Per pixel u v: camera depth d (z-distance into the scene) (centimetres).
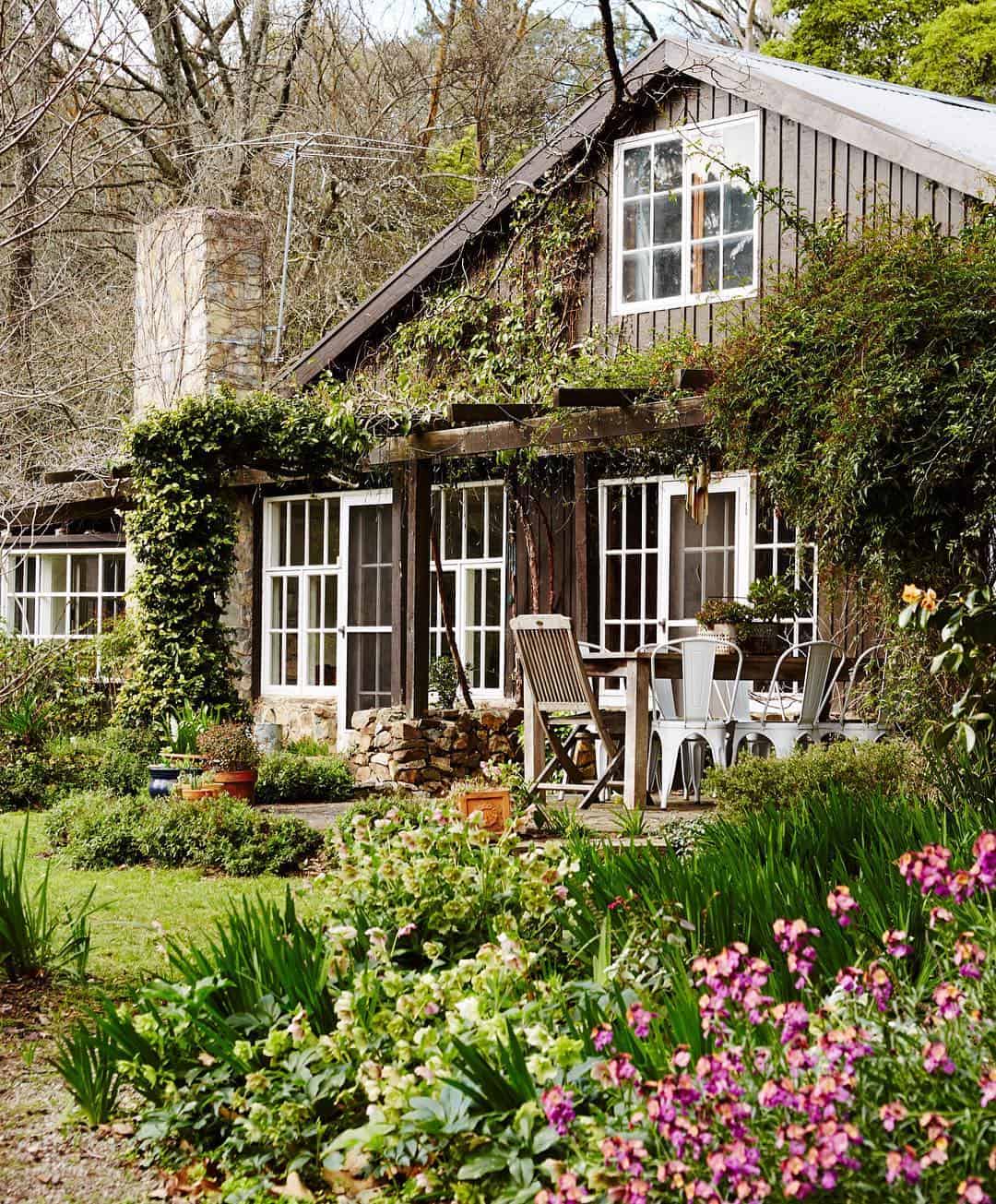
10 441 1027
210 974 402
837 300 736
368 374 1372
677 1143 245
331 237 2069
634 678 858
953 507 688
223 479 1334
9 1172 356
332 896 455
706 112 1174
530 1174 292
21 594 1656
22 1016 486
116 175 1888
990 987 303
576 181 1260
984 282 681
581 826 633
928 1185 237
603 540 1233
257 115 2089
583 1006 348
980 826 493
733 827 521
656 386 940
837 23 2072
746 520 1130
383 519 1389
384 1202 320
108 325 1558
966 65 1956
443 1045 335
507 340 1275
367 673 1391
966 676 695
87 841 779
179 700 1165
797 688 1067
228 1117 362
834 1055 255
